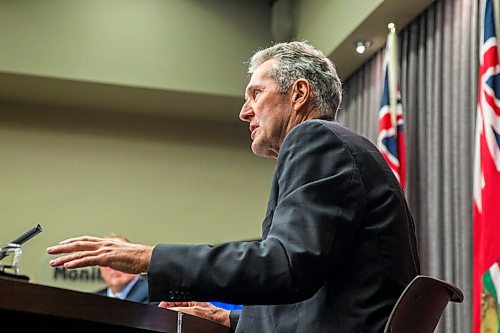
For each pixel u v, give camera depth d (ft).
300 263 5.16
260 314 5.93
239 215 22.20
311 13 20.52
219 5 21.33
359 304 5.53
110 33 20.48
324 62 6.98
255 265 5.15
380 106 18.08
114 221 21.44
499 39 14.26
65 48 20.11
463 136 15.33
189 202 22.02
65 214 21.20
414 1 16.94
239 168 22.52
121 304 4.80
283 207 5.50
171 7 21.02
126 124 22.12
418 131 17.22
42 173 21.33
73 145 21.67
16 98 21.22
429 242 16.20
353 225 5.51
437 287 5.38
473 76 15.25
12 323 4.48
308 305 5.65
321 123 5.92
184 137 22.40
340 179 5.57
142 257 5.26
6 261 6.86
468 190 15.05
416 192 16.99
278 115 6.79
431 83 16.92
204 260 5.21
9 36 19.86
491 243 13.30
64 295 4.47
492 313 13.07
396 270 5.65
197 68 20.76
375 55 19.26
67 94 20.89
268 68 6.92
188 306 7.29
